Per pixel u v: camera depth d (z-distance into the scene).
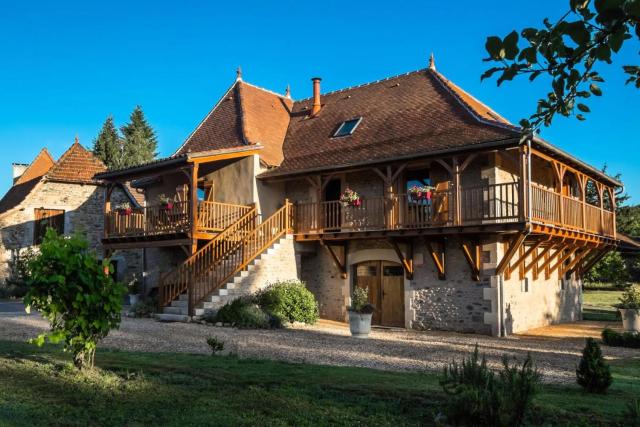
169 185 21.80
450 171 14.68
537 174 17.73
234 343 11.71
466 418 5.33
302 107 23.84
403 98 19.53
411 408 5.84
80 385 6.48
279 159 19.70
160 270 22.11
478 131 15.08
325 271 18.64
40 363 7.71
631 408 5.55
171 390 6.40
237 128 20.84
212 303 15.49
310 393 6.40
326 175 17.56
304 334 13.95
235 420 5.37
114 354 9.11
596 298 30.58
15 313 17.27
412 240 16.56
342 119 20.47
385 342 12.82
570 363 10.26
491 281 14.98
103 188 27.92
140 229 18.53
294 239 17.98
